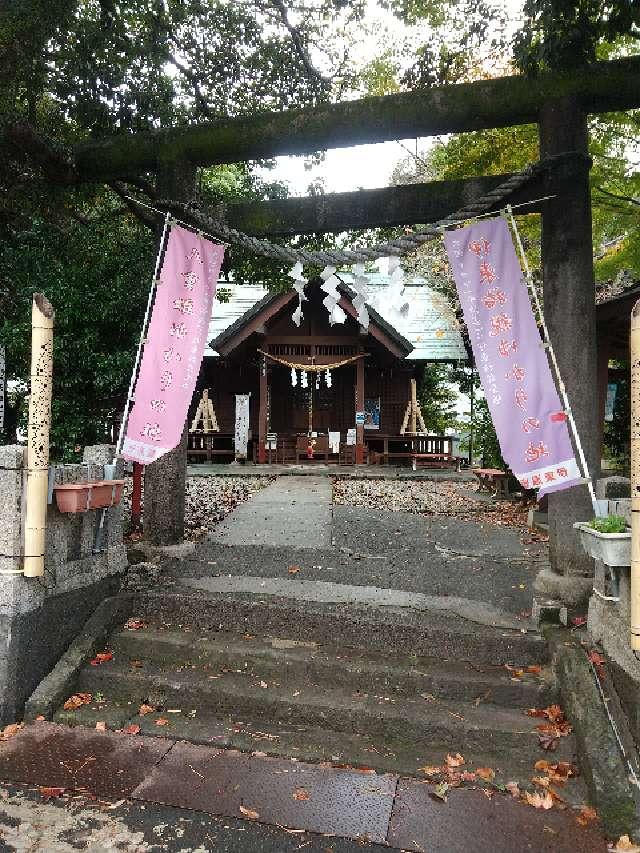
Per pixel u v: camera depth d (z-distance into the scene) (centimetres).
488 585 591
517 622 489
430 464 1822
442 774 362
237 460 1852
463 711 408
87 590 503
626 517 404
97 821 321
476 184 588
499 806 335
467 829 316
